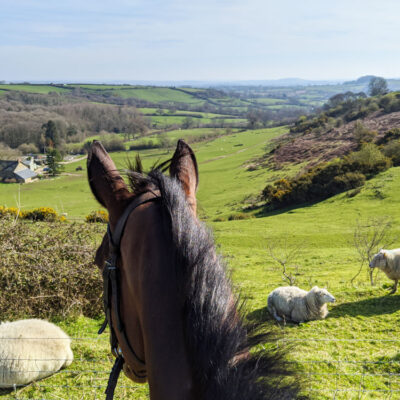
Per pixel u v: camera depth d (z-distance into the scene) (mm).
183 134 135125
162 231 1487
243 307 1465
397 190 41062
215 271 1382
